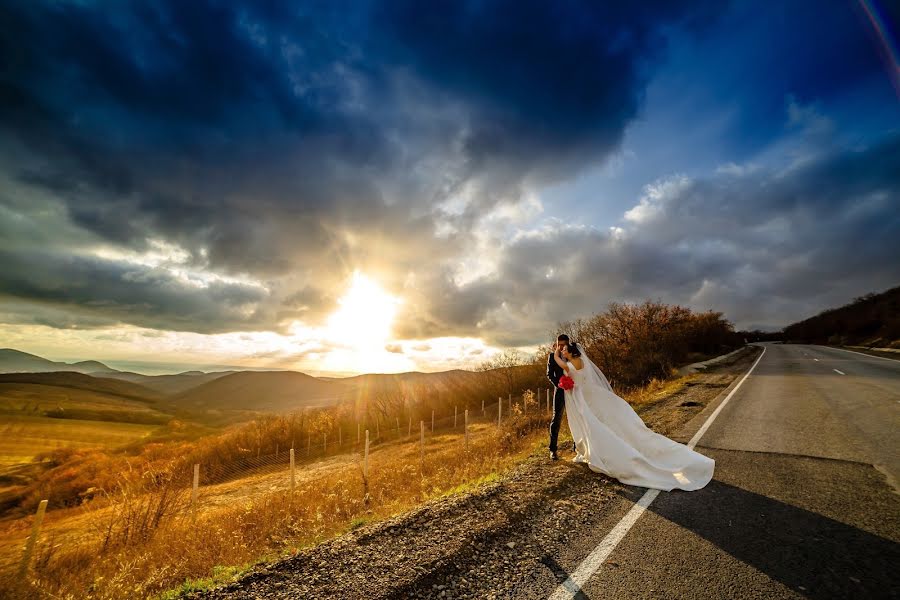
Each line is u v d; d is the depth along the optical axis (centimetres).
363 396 3806
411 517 418
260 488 1597
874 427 698
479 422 2706
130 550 593
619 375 1958
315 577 316
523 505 430
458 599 279
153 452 3575
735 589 268
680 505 413
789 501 410
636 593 269
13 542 1080
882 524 352
